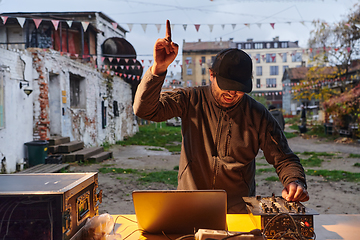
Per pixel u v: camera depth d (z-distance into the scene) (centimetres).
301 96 2480
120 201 536
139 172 802
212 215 138
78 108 1223
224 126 186
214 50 4566
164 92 194
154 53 149
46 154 841
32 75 884
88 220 140
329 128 1975
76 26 1485
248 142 186
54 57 970
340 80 2059
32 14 1373
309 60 2145
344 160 1009
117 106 1688
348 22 1661
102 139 1459
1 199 113
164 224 140
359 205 513
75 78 1213
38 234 114
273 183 685
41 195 113
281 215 129
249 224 156
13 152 768
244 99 192
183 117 194
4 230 113
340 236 146
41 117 896
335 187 641
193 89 198
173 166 921
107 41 1689
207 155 188
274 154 186
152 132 2292
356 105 1742
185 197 136
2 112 727
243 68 166
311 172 790
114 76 1659
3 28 1393
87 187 142
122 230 152
